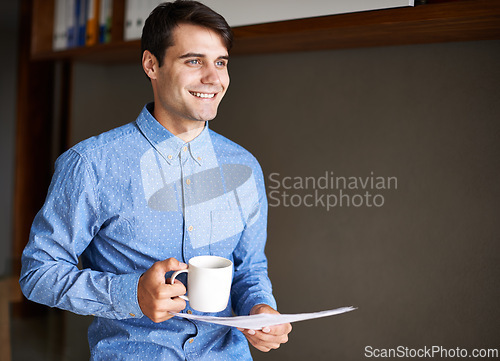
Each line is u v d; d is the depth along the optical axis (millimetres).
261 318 969
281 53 1980
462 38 1458
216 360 1204
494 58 1447
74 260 1153
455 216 1532
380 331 1719
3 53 4805
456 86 1523
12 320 3312
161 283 1031
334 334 1851
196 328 1191
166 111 1200
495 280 1454
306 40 1635
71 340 3027
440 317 1571
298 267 1952
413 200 1625
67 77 3359
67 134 3115
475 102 1486
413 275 1631
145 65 1227
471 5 1166
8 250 4875
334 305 1846
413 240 1628
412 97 1619
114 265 1189
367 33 1460
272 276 2041
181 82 1140
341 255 1820
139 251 1175
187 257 1214
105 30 2391
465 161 1509
